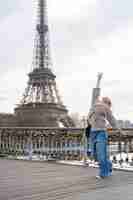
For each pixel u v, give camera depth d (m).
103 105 9.80
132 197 6.47
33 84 101.88
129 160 12.47
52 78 103.56
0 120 101.31
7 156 16.98
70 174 10.10
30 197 6.44
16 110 101.25
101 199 6.25
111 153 12.82
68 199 6.23
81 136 14.33
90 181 8.71
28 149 16.05
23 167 11.95
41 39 114.19
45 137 15.72
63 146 15.05
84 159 12.84
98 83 11.61
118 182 8.58
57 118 96.00
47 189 7.38
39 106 97.19
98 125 9.72
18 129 16.72
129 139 12.74
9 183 8.24
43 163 13.47
